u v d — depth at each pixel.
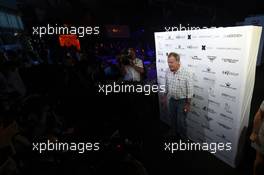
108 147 2.73
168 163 2.97
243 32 2.16
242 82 2.31
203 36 2.67
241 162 2.82
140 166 2.47
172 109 3.48
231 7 12.61
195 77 2.99
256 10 11.99
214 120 2.87
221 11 12.96
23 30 9.28
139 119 4.33
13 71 4.25
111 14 11.69
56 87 5.43
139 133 3.78
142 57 9.24
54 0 9.20
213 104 2.82
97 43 10.48
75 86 5.38
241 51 2.23
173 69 3.15
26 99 3.75
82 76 5.46
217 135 2.88
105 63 6.39
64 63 5.73
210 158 3.01
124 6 11.65
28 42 8.98
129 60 4.45
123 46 11.45
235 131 2.55
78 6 10.20
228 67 2.44
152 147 3.37
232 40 2.31
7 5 9.20
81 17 10.45
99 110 4.43
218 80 2.63
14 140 2.42
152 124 4.14
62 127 3.49
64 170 2.42
